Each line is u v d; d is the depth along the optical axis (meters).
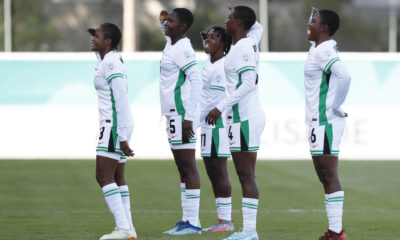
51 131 48.81
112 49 22.08
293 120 49.12
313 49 20.84
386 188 37.69
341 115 20.70
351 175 42.56
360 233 24.00
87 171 43.19
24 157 48.72
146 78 48.97
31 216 27.98
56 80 48.78
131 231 22.05
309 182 39.66
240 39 21.48
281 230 24.64
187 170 23.59
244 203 21.36
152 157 49.25
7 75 48.53
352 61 49.22
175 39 23.28
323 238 20.92
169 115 23.31
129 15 50.84
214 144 24.77
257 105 21.52
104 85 21.69
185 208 23.78
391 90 49.25
